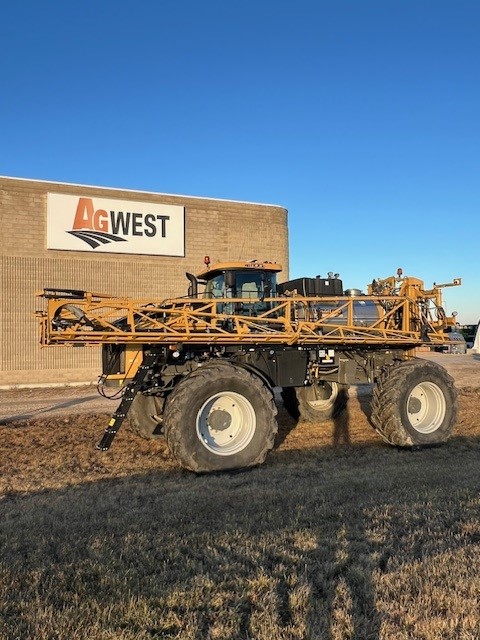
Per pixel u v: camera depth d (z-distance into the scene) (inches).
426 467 247.6
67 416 415.2
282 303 303.6
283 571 133.0
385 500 191.6
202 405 250.4
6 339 628.1
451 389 313.3
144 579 129.8
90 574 133.8
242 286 319.3
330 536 156.3
